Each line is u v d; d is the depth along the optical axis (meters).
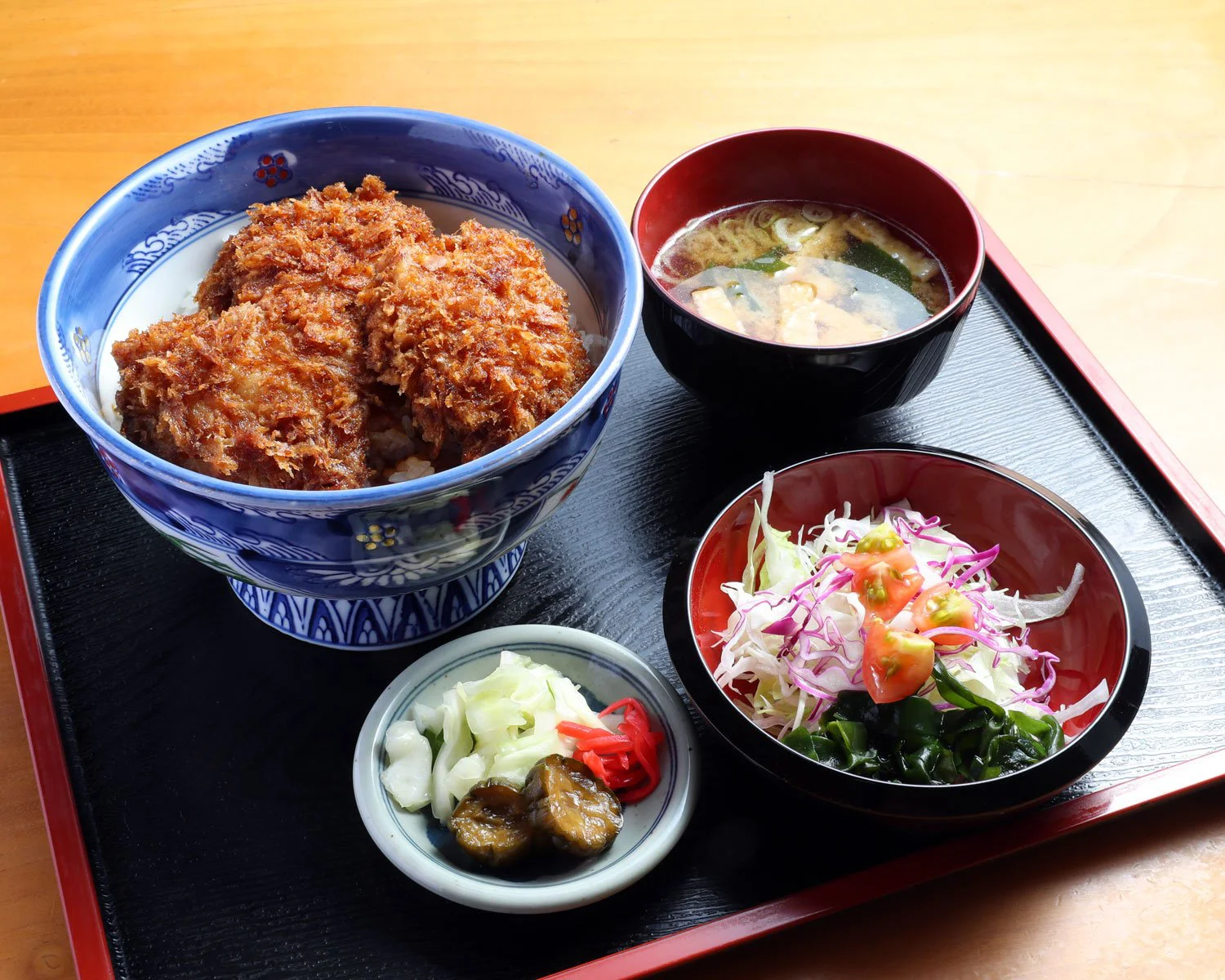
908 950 0.36
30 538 0.44
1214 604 0.42
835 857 0.37
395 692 0.39
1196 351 0.51
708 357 0.43
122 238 0.40
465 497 0.35
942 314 0.43
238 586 0.42
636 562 0.44
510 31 0.65
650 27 0.65
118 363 0.39
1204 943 0.36
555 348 0.39
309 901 0.36
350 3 0.67
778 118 0.61
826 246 0.49
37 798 0.40
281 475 0.37
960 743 0.37
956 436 0.47
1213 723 0.39
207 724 0.40
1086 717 0.38
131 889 0.37
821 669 0.39
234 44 0.64
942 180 0.47
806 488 0.42
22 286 0.53
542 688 0.39
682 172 0.48
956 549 0.42
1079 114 0.61
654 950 0.34
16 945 0.37
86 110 0.61
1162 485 0.44
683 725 0.38
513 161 0.42
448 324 0.38
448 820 0.37
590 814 0.36
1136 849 0.37
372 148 0.43
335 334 0.38
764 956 0.36
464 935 0.36
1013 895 0.37
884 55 0.64
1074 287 0.54
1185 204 0.57
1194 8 0.66
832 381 0.43
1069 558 0.41
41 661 0.41
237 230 0.43
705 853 0.37
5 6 0.67
